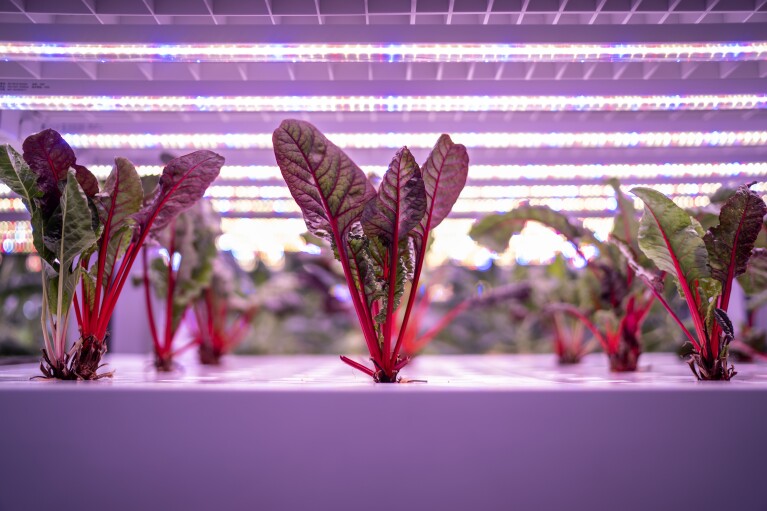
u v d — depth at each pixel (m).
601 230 4.46
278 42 1.67
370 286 1.55
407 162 1.42
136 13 1.69
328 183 1.51
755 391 1.20
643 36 1.67
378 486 1.18
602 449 1.19
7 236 4.19
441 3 1.71
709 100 2.03
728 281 1.61
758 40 1.64
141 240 1.69
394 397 1.20
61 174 1.60
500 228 2.68
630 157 2.81
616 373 2.35
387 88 1.97
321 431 1.19
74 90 1.96
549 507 1.18
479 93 1.98
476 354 5.82
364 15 1.82
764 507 1.18
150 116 2.45
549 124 2.39
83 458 1.19
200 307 3.35
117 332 4.32
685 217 1.62
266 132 2.41
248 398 1.20
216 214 2.94
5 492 1.18
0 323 5.26
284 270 6.14
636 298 2.51
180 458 1.19
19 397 1.20
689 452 1.19
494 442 1.19
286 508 1.18
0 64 2.05
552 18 1.81
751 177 3.03
